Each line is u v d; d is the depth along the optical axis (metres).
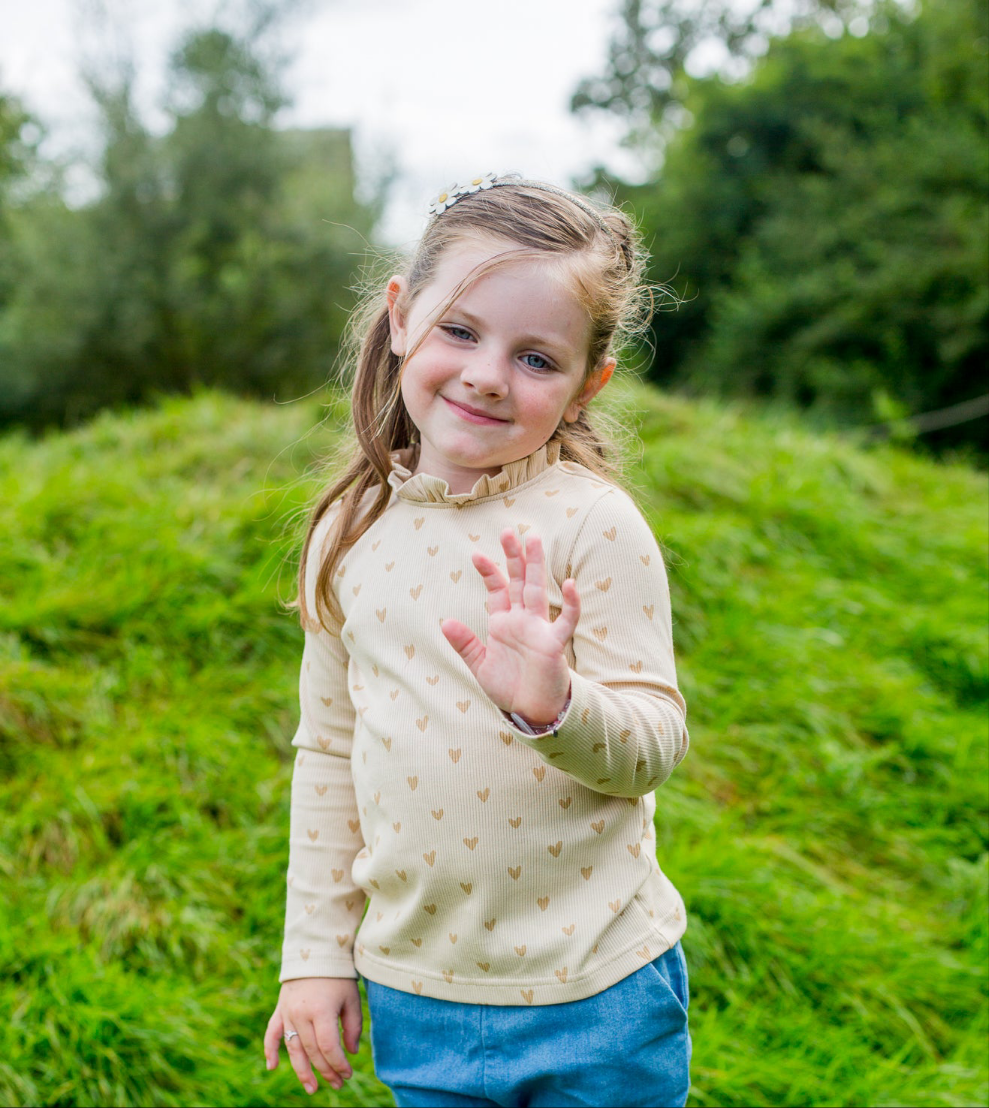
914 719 3.11
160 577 3.31
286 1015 1.33
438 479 1.21
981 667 3.45
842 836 2.69
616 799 1.17
